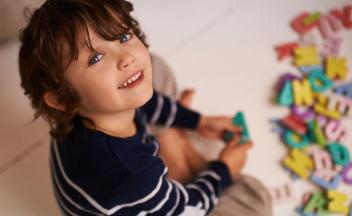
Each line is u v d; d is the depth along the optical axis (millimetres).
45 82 657
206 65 1135
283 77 1078
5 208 918
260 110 1045
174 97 1062
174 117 963
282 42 1159
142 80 673
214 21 1225
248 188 878
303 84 1048
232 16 1230
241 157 911
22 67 687
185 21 1230
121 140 692
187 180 932
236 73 1114
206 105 1067
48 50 631
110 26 635
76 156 689
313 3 1226
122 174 660
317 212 891
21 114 1055
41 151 1002
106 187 663
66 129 701
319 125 995
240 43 1170
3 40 1139
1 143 1017
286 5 1232
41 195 936
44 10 646
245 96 1072
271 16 1216
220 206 856
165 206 709
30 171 974
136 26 739
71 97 660
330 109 1010
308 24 1178
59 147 730
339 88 1045
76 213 726
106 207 667
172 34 1206
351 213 883
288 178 946
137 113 806
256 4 1247
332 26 1170
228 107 1060
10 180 961
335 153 952
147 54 685
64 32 619
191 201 771
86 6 632
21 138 1023
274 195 922
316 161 951
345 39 1144
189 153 967
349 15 1181
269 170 960
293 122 1000
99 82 635
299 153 965
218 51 1160
